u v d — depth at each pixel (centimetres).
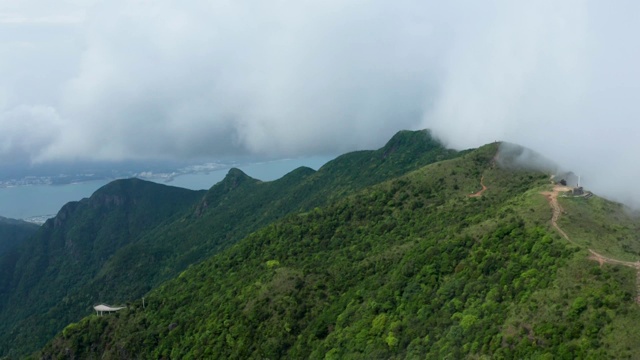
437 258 15275
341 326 15450
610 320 10406
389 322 14312
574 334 10481
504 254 13788
